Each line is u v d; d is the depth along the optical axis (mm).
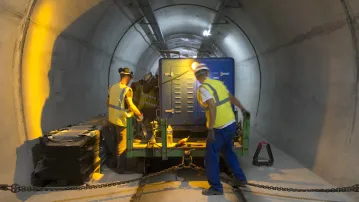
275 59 8977
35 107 5598
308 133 6574
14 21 4828
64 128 6098
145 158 6242
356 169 4660
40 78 5883
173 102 6254
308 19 5984
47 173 5156
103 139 6785
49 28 5984
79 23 7223
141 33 13266
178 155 5586
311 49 6359
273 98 9398
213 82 5070
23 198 4840
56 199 4832
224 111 4988
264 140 9430
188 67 6215
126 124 5836
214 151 5020
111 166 6805
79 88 8062
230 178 5875
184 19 13812
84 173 5309
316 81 6246
